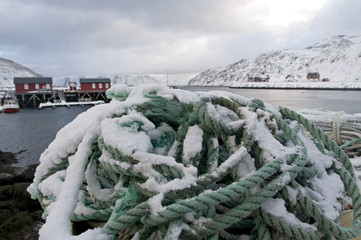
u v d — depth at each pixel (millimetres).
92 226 1144
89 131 1078
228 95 1274
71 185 956
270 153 970
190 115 1119
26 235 7066
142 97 1147
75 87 39500
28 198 8938
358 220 943
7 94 35938
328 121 1964
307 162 1063
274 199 893
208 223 816
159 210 812
